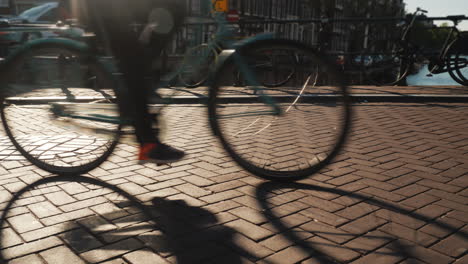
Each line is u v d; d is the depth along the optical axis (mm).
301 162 3111
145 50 2676
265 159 3205
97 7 2545
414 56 8641
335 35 8766
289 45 2744
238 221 2422
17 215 2498
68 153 3328
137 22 2680
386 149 3893
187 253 2078
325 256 2049
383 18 8734
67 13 2773
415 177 3146
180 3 2744
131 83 2664
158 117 2754
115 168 3326
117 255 2062
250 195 2803
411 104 6402
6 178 3107
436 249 2111
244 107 2859
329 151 2922
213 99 2863
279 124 2945
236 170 3305
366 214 2516
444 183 3029
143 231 2301
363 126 4859
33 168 3326
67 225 2375
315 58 2762
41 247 2135
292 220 2436
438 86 8281
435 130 4688
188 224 2385
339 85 2805
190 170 3293
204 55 2939
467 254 2066
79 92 2879
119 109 2740
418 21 8539
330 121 2885
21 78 3010
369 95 6707
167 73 2852
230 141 2947
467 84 8359
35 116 4145
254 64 2787
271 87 2834
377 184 2998
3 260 2014
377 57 8836
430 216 2486
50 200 2711
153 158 2664
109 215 2500
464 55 8281
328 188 2924
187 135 4449
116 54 2650
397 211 2555
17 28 3197
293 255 2059
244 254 2070
